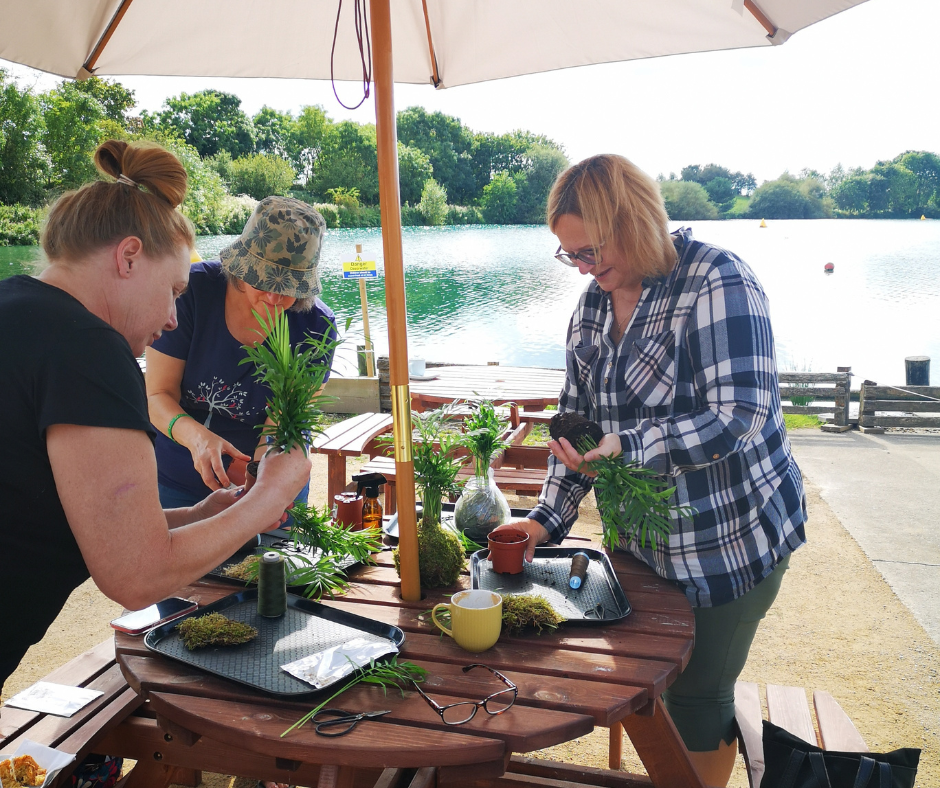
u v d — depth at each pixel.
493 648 1.54
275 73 2.29
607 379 1.92
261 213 2.06
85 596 4.33
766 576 1.87
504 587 1.86
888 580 4.67
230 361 2.30
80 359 1.14
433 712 1.29
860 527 5.59
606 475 1.64
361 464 7.27
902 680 3.51
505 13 2.17
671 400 1.83
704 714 2.02
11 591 1.24
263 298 2.13
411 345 15.14
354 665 1.39
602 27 2.11
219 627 1.53
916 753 1.77
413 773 1.77
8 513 1.19
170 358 2.32
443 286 24.27
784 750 1.84
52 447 1.13
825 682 3.49
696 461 1.67
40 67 2.11
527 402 5.89
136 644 1.56
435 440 2.07
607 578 1.92
